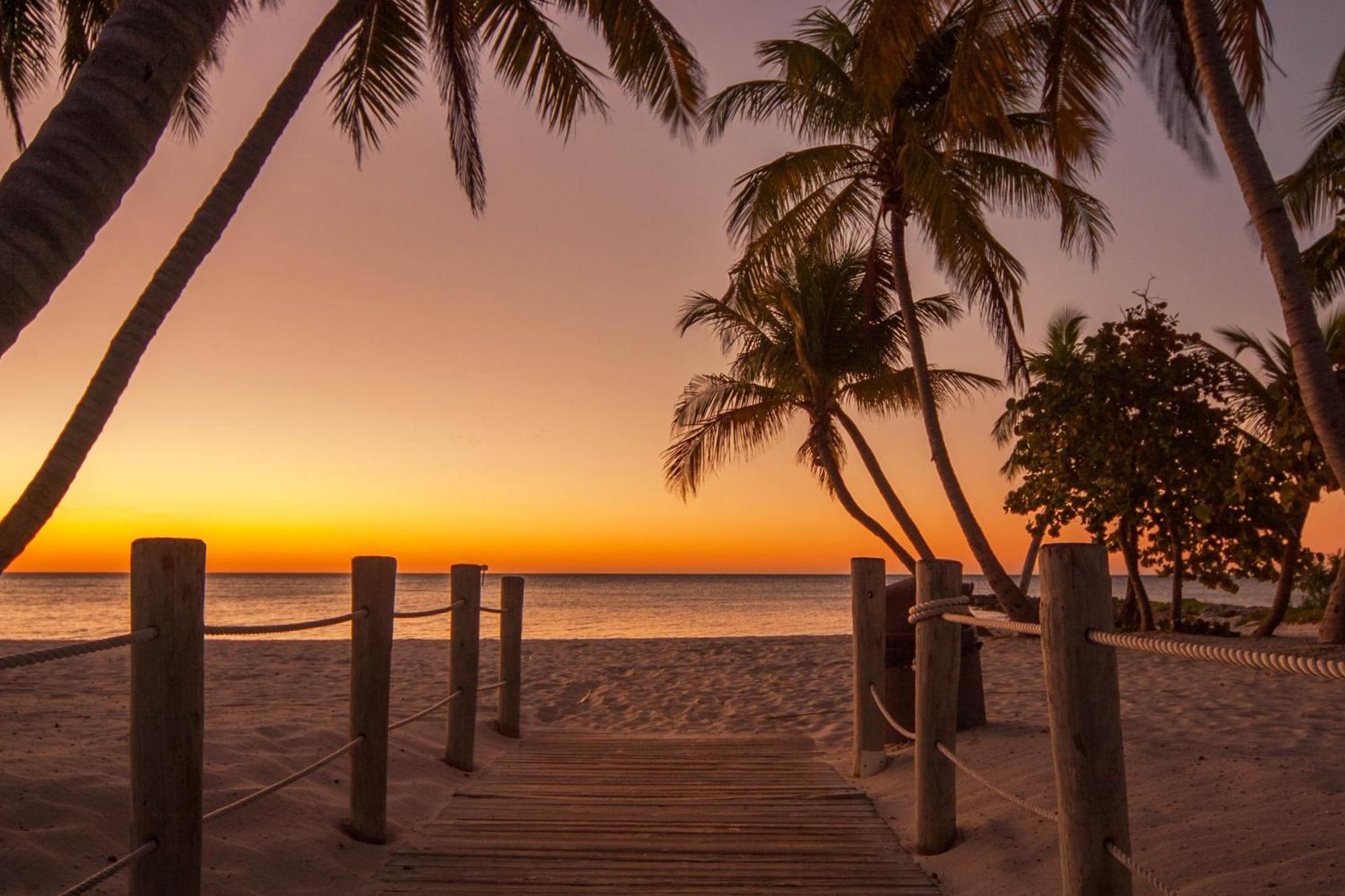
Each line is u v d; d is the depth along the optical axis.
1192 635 14.68
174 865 2.51
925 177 11.43
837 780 5.46
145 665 2.52
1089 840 2.43
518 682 7.09
